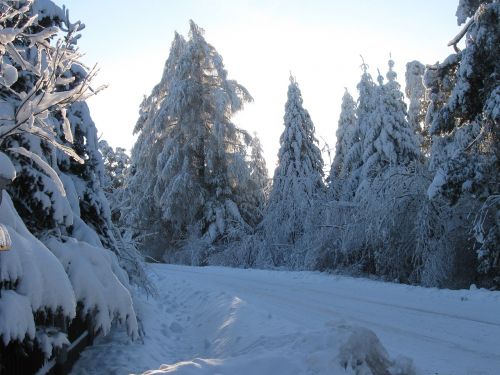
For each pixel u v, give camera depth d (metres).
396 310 11.12
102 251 7.05
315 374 4.91
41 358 5.61
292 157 30.06
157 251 34.75
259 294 14.12
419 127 34.59
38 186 6.68
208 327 9.33
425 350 7.49
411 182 18.27
